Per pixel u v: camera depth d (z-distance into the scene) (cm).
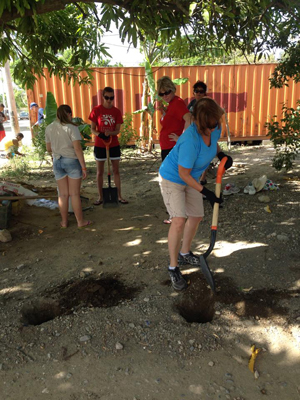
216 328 288
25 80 574
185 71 1109
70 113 476
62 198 500
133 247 439
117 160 597
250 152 1059
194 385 236
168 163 326
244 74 1126
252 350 264
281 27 448
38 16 408
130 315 307
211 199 306
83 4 522
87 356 263
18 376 247
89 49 564
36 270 392
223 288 335
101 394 231
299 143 720
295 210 530
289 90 1146
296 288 332
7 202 512
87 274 376
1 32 398
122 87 1109
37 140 1010
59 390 235
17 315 313
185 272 369
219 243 437
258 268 370
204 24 420
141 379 242
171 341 276
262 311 305
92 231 497
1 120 1242
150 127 1093
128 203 621
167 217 543
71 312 316
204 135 302
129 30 417
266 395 228
